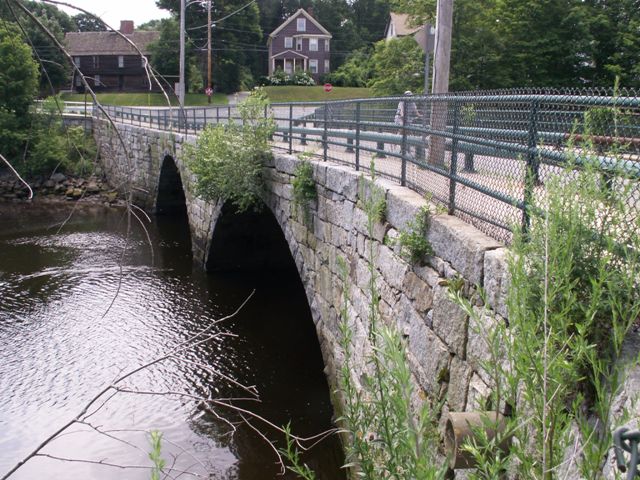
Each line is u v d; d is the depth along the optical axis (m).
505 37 19.72
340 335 8.75
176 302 16.05
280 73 56.59
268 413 10.47
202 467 8.94
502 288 4.08
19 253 20.81
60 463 8.97
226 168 13.35
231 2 39.31
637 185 2.91
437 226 5.44
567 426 2.21
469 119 5.34
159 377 11.66
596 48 19.97
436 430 4.62
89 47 34.47
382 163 8.20
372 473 3.14
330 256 9.23
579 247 2.84
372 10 73.75
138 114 31.41
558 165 3.62
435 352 5.28
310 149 11.91
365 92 51.00
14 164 17.27
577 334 2.88
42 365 12.03
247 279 18.33
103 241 22.91
